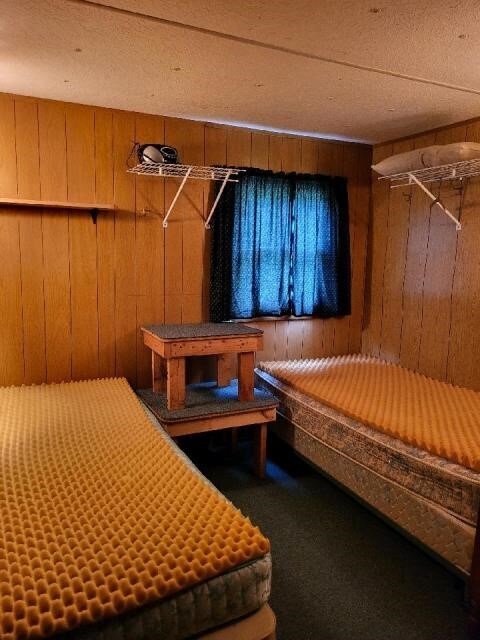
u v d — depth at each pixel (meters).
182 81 2.38
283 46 1.96
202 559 1.27
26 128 2.67
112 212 2.95
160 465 1.84
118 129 2.88
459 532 1.81
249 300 3.33
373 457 2.26
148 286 3.10
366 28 1.78
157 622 1.16
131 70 2.24
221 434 3.40
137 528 1.41
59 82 2.42
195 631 1.22
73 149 2.79
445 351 3.18
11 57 2.10
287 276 3.48
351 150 3.64
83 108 2.79
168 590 1.17
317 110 2.82
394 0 1.58
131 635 1.12
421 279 3.34
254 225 3.29
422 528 1.99
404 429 2.22
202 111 2.88
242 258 3.28
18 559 1.25
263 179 3.29
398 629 1.75
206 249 3.24
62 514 1.48
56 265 2.85
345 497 2.72
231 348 2.72
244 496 2.72
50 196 2.77
